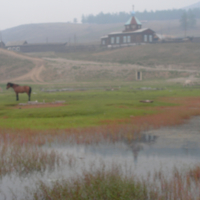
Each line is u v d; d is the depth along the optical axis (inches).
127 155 824.3
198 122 1363.2
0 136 1047.0
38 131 1147.9
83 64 7701.8
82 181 600.4
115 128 1178.0
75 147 914.1
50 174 673.0
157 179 628.4
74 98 2588.6
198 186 580.7
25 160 749.3
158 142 975.0
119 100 2294.5
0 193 587.2
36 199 551.2
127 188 557.6
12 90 4345.5
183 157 797.2
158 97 2642.7
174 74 6658.5
